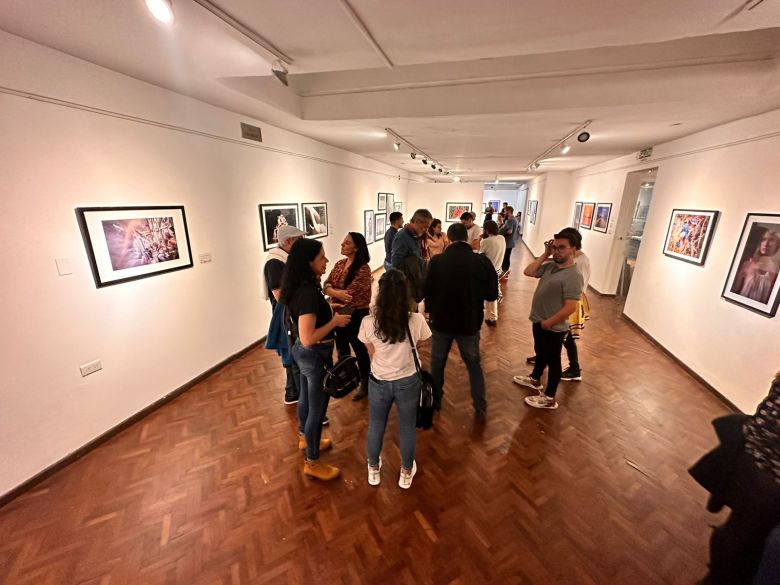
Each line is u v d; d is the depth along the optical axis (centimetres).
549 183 921
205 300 307
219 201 313
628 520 173
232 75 221
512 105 288
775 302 236
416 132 399
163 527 167
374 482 192
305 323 158
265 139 365
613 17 144
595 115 296
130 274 236
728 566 120
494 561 152
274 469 205
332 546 158
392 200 902
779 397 109
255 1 136
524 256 1041
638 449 224
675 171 395
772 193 250
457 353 367
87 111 201
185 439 231
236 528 167
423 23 153
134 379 246
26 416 185
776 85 220
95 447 221
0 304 171
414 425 179
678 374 328
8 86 165
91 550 156
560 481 197
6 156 167
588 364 347
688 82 245
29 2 134
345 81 318
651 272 427
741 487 117
